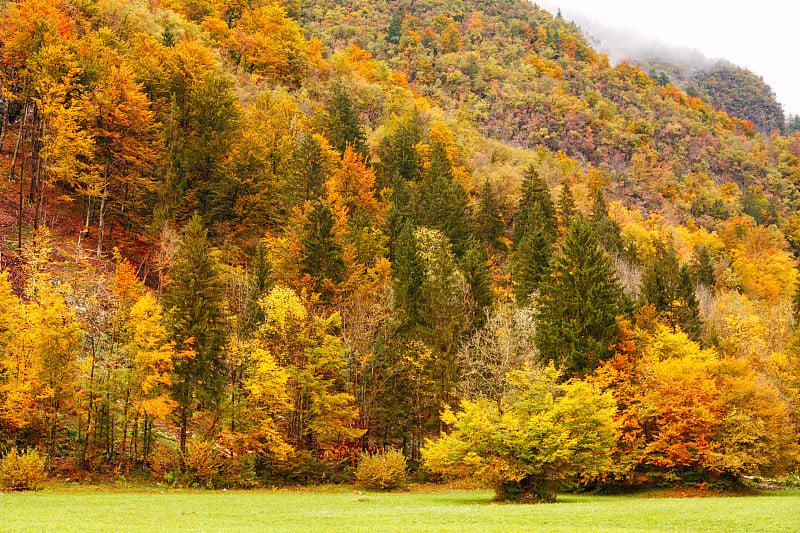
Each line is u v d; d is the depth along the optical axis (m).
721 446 36.44
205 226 57.59
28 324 34.12
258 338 41.88
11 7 59.81
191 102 61.16
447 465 32.62
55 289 36.84
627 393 39.81
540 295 54.66
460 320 48.91
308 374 40.06
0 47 56.75
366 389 46.62
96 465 34.41
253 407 38.69
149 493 31.08
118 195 59.50
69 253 49.97
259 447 38.22
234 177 58.03
